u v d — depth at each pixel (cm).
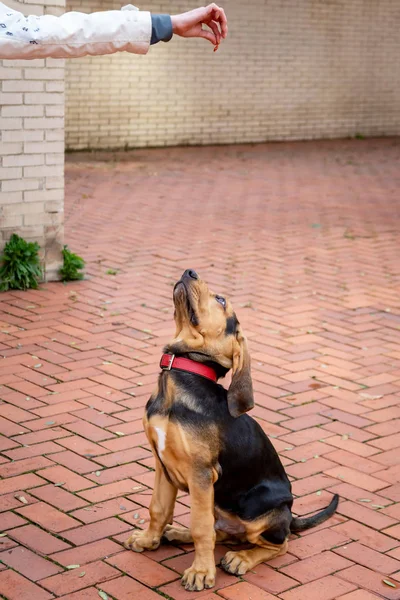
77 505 409
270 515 353
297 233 1066
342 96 2097
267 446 361
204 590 344
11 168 755
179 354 348
